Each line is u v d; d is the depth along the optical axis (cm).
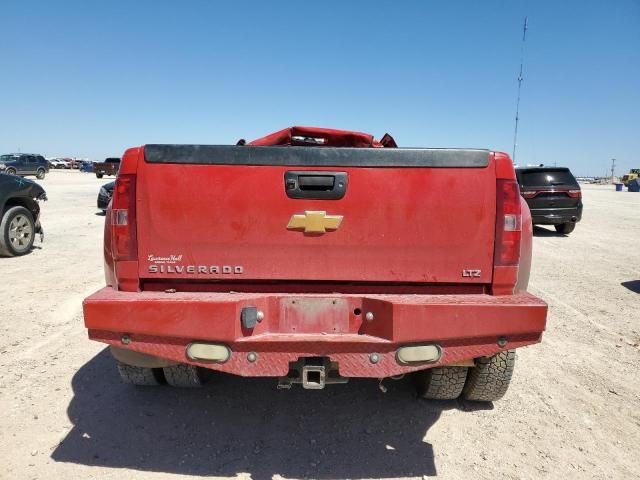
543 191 1270
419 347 247
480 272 262
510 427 325
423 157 257
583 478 273
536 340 251
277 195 257
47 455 283
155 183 256
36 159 3988
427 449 299
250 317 245
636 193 4388
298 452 293
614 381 399
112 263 282
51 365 409
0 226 839
